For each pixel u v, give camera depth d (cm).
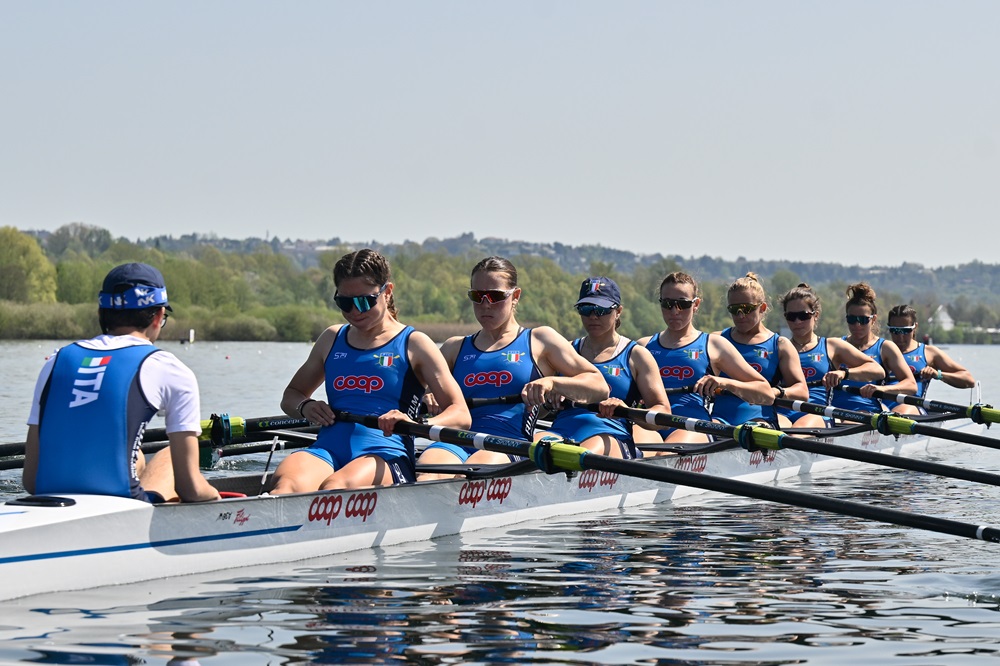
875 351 1952
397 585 756
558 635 629
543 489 1084
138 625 633
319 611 676
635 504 1198
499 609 689
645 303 12719
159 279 744
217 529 783
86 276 10738
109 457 725
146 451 1202
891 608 700
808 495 806
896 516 780
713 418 1467
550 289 12544
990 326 17575
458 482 986
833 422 1730
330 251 13012
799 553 888
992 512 1161
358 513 892
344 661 572
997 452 1950
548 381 1071
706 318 11481
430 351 974
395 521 925
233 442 1161
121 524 720
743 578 788
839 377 1722
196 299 10456
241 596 711
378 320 970
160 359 732
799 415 1664
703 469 1329
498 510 1032
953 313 17588
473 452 1110
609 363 1242
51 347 6375
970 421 2320
